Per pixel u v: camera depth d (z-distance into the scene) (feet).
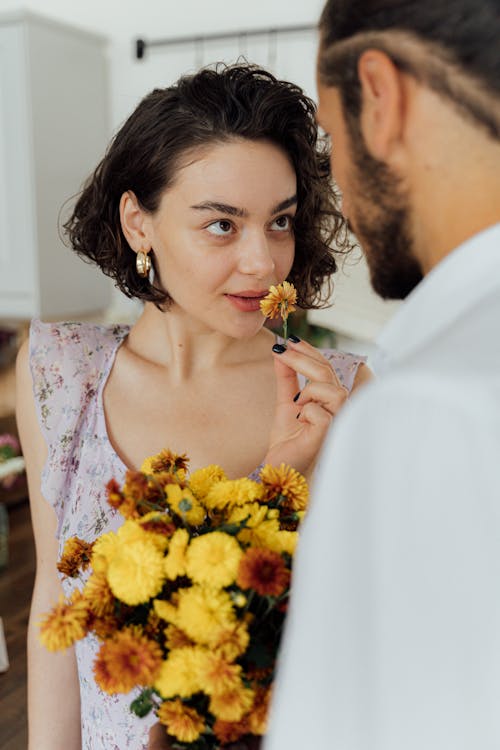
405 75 1.28
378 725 1.04
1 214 9.96
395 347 1.36
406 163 1.33
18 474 12.28
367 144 1.36
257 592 1.76
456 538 1.00
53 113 9.90
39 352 3.51
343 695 1.06
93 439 3.34
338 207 3.29
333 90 1.40
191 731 1.76
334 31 1.37
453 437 1.02
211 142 2.79
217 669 1.66
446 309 1.26
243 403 3.37
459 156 1.27
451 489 1.01
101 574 1.89
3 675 7.89
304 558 1.13
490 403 1.01
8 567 10.19
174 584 1.92
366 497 1.07
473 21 1.20
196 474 2.23
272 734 1.12
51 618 1.83
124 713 2.91
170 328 3.38
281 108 2.83
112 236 3.33
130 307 11.41
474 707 0.99
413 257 1.43
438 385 1.04
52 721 3.25
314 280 3.55
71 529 3.25
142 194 3.03
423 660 1.01
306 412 2.59
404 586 1.02
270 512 2.02
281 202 2.89
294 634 1.11
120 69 10.85
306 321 7.08
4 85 9.53
